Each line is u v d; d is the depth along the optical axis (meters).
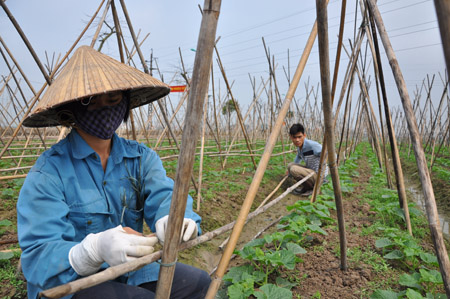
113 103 1.86
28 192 1.72
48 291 1.11
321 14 2.05
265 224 5.68
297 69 2.17
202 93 1.30
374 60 5.17
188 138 1.33
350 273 3.32
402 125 18.78
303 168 7.55
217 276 1.78
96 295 1.76
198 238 1.73
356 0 5.50
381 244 3.72
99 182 1.95
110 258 1.45
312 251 4.00
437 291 3.01
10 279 3.05
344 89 5.05
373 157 13.91
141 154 2.15
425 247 4.03
